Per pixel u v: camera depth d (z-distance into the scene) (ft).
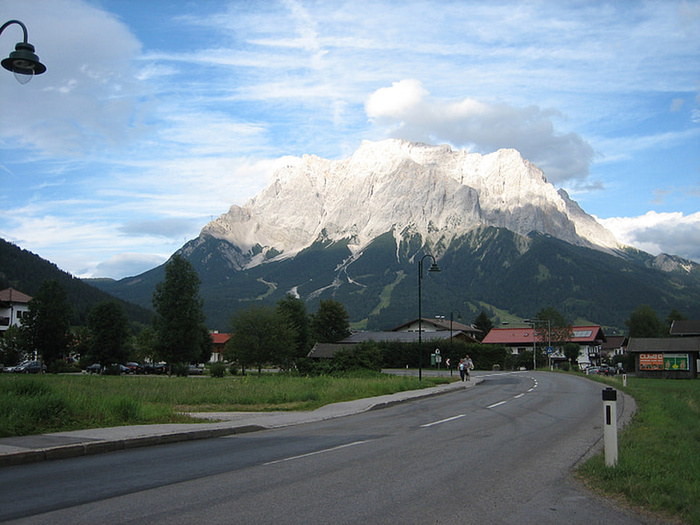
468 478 32.58
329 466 35.88
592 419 65.67
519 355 314.76
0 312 307.78
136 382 131.23
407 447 44.29
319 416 68.64
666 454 38.11
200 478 31.86
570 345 320.91
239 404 81.92
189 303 216.54
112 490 28.68
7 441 41.83
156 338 218.79
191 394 91.97
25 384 57.36
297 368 224.12
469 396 109.50
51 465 35.94
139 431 48.80
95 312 265.75
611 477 31.14
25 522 22.84
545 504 27.07
